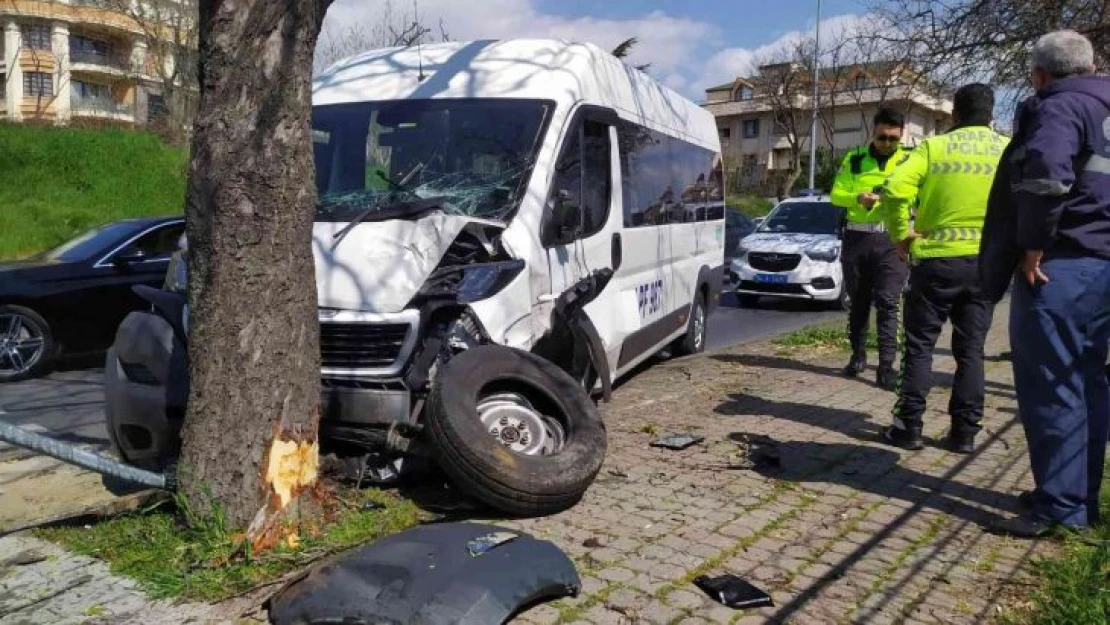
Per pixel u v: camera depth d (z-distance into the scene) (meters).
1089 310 4.14
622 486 5.06
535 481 4.38
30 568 4.00
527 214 5.45
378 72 6.55
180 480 4.11
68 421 7.46
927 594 3.74
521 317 5.21
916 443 5.87
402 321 4.68
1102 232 4.11
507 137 5.83
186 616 3.53
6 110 44.97
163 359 4.96
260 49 3.85
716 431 6.34
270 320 3.98
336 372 4.69
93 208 21.66
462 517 4.53
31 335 9.22
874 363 9.24
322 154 6.03
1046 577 3.87
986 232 4.48
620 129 6.94
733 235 19.12
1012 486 5.12
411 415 4.71
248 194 3.90
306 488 4.15
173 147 27.66
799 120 43.59
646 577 3.86
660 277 7.98
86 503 5.15
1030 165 3.99
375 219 5.13
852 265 8.03
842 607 3.62
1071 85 4.10
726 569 3.96
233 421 3.97
